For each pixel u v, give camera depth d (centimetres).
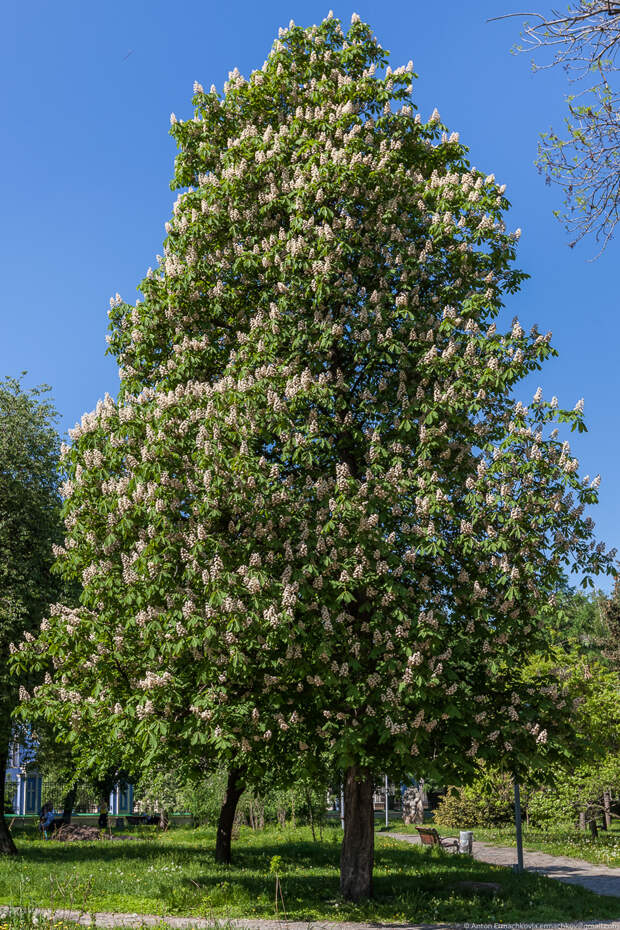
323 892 1551
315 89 1761
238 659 1194
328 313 1559
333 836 2875
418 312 1571
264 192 1642
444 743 1336
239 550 1320
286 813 3444
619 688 2661
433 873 1853
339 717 1324
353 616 1437
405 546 1388
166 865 1909
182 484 1334
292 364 1498
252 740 1304
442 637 1287
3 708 2273
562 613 1341
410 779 1408
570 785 2786
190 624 1209
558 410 1370
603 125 842
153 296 1645
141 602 1270
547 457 1382
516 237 1588
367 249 1595
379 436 1460
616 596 4312
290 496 1315
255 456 1341
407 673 1241
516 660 1431
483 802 3375
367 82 1725
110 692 1392
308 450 1402
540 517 1338
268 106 1817
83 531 1380
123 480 1359
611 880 1961
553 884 1684
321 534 1337
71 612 1419
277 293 1560
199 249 1644
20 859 2105
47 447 2642
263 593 1230
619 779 2689
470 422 1494
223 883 1538
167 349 1667
